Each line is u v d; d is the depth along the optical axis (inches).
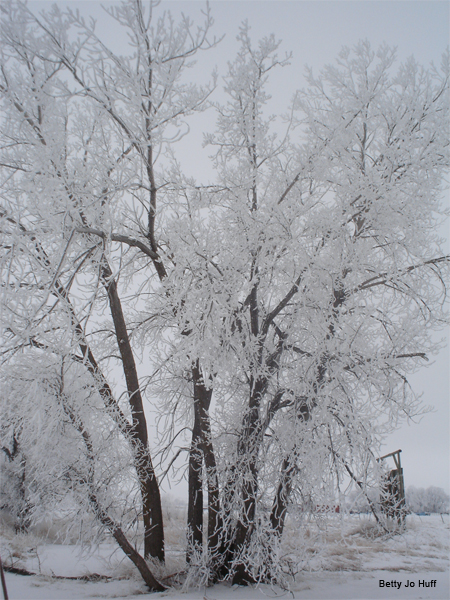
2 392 245.4
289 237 270.5
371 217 281.9
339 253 280.5
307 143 306.3
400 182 288.5
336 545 407.5
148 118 251.3
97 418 264.1
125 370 323.9
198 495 305.6
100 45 236.4
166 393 357.1
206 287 260.1
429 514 687.1
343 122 298.2
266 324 298.2
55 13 233.6
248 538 261.0
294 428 268.4
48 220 232.1
